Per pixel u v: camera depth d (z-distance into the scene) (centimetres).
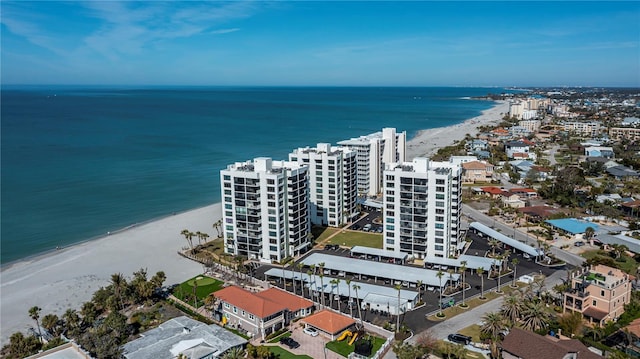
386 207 16638
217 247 18112
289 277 14812
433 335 11400
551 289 13725
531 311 11156
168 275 15775
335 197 19912
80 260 17275
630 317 11581
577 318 11106
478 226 18900
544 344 9544
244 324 12050
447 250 16012
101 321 12125
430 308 12862
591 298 11706
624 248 15875
